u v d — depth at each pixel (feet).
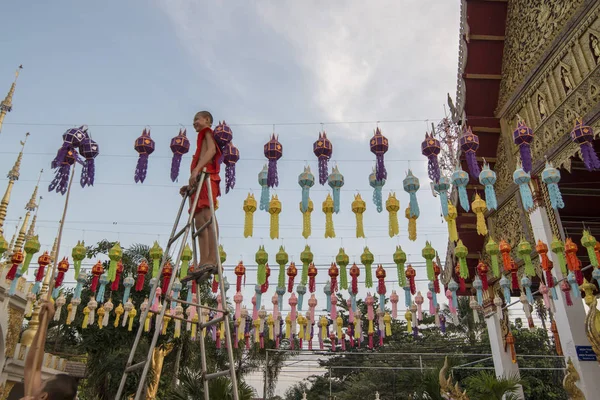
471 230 49.60
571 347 34.06
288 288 39.32
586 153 28.14
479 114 46.21
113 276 36.86
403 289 38.32
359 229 29.81
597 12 32.86
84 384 79.87
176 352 74.84
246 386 45.47
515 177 28.99
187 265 37.81
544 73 38.83
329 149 27.81
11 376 56.90
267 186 28.53
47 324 9.32
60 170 24.44
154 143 26.86
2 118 56.75
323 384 151.12
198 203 16.97
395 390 115.34
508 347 48.08
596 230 48.85
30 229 61.36
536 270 39.52
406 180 28.60
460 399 41.86
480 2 44.06
